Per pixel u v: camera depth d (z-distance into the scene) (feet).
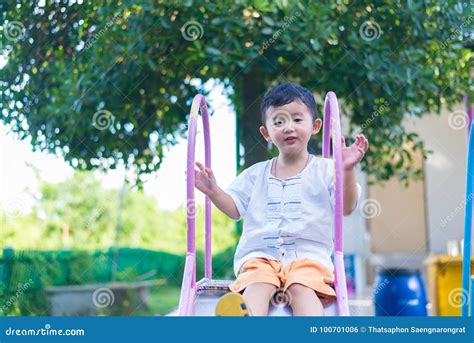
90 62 14.10
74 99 14.11
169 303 19.54
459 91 15.17
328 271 7.78
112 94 14.21
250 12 13.34
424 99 14.96
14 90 14.74
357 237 20.62
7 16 14.49
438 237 21.34
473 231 14.49
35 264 17.08
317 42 13.21
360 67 13.82
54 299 16.84
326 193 8.17
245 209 8.44
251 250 8.14
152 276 21.48
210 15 13.39
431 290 15.51
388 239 21.58
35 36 14.61
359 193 8.35
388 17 14.10
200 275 19.92
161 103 14.88
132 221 23.02
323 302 7.54
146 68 14.29
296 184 8.23
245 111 14.83
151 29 13.74
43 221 20.90
